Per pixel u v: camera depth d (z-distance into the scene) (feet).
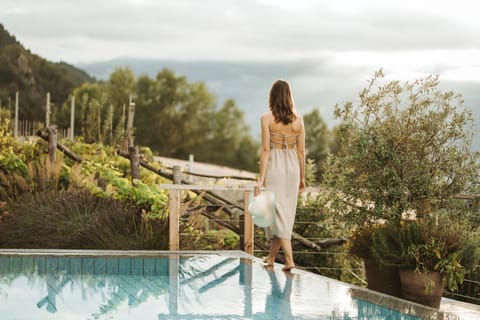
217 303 18.49
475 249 20.67
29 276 22.66
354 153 23.49
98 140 48.24
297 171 22.07
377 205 23.09
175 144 191.31
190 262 25.72
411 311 17.66
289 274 23.04
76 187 34.40
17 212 31.48
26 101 151.02
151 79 188.65
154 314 17.22
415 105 23.56
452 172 23.11
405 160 22.98
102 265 24.77
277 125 21.81
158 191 32.14
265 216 21.91
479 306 21.90
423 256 20.67
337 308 17.85
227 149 197.47
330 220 28.14
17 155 38.52
